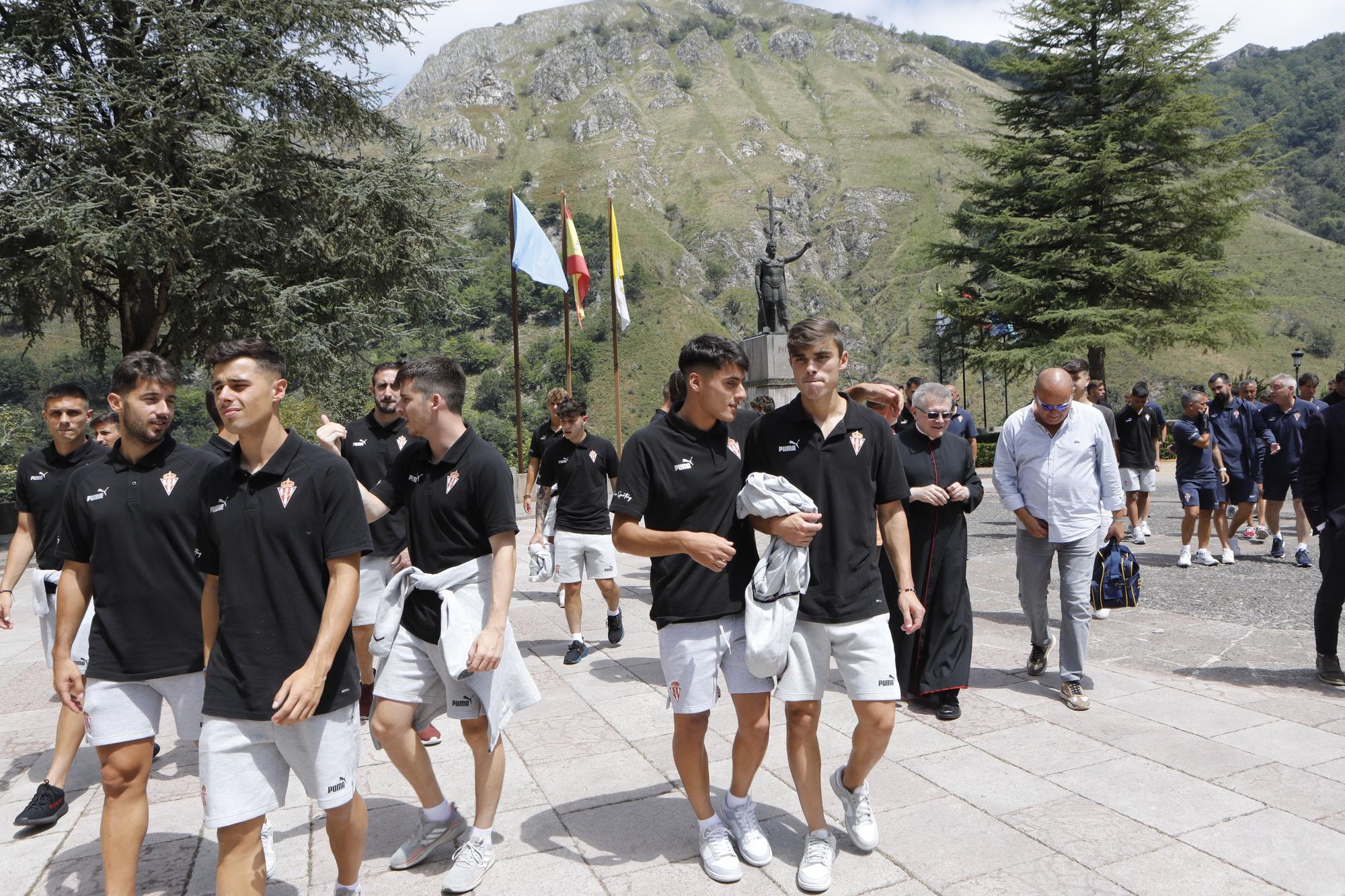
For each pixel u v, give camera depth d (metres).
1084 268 27.12
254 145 15.80
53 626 4.07
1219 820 3.15
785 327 18.88
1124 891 2.69
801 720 2.84
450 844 3.14
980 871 2.84
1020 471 4.77
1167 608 6.87
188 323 17.00
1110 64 28.16
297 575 2.35
